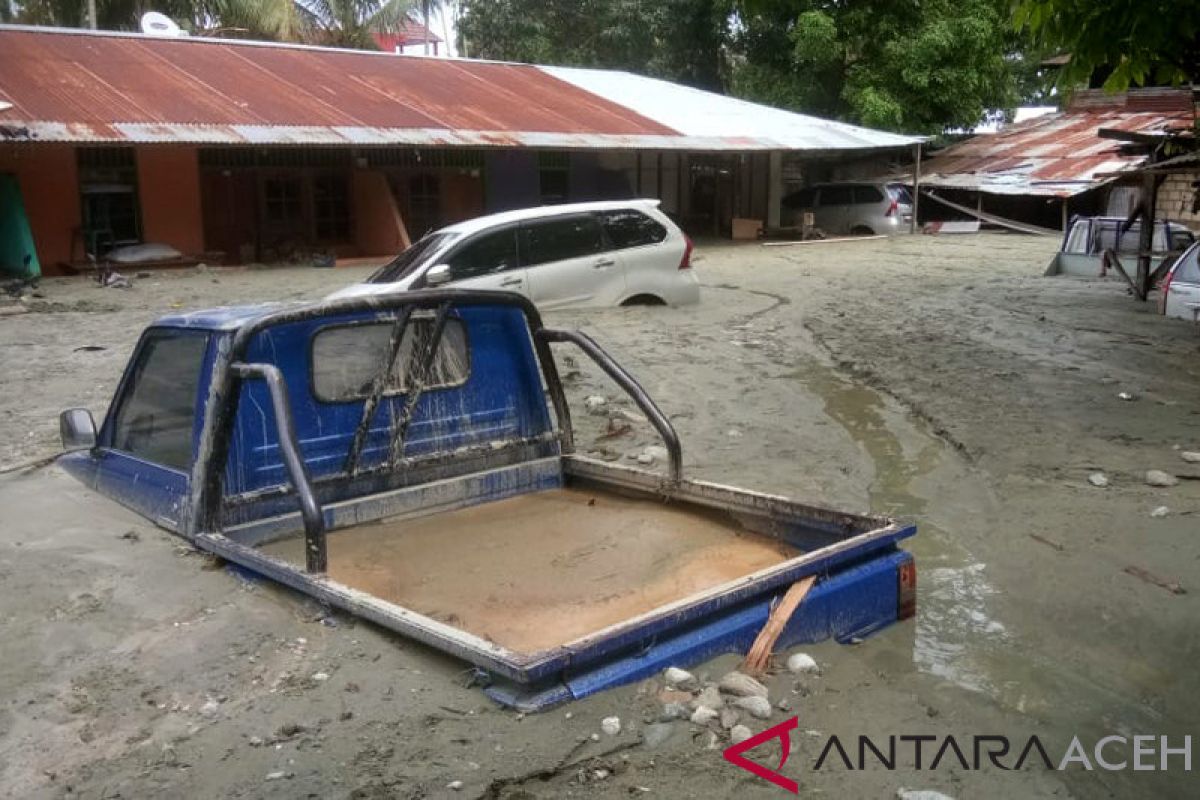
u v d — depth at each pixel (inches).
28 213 736.3
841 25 1200.2
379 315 190.7
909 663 155.2
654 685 135.6
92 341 452.1
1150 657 162.1
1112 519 223.6
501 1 1320.1
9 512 208.8
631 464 272.8
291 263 827.4
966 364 399.5
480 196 985.5
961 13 1186.6
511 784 117.7
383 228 877.8
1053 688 150.6
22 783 119.3
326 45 1291.8
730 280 713.6
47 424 306.7
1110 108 1256.8
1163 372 380.5
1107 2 318.0
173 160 799.7
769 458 280.5
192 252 813.2
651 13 1283.2
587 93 1048.8
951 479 259.8
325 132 737.0
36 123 634.8
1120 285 661.9
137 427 206.5
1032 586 190.5
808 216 1088.8
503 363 211.5
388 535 190.9
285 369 180.9
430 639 136.5
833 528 176.1
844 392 359.6
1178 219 892.0
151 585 170.7
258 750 124.6
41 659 148.3
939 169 1206.9
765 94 1267.2
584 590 168.1
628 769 120.9
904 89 1208.8
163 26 927.0
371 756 122.7
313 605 160.9
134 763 122.7
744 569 175.2
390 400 194.4
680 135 936.3
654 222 516.4
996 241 1044.5
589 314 483.8
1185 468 259.4
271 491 183.3
